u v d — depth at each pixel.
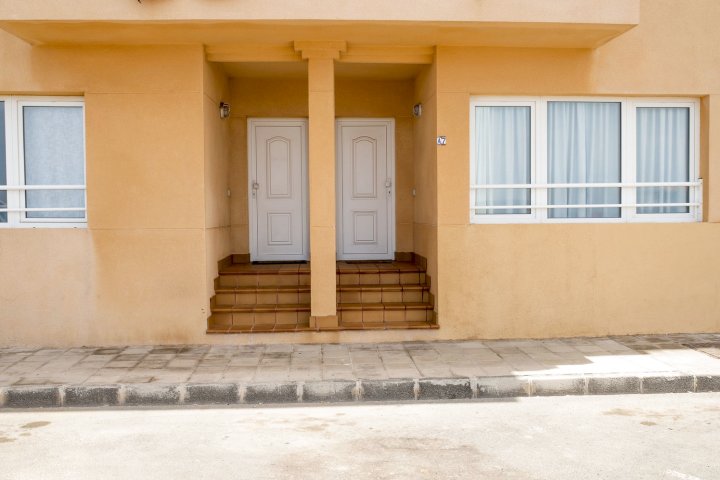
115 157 7.60
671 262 8.11
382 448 4.76
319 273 7.84
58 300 7.61
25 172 7.79
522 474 4.24
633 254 8.05
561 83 7.96
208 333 7.69
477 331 7.92
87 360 6.98
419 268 8.79
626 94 8.09
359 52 8.00
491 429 5.20
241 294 8.27
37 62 7.54
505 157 8.14
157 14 6.80
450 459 4.52
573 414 5.60
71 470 4.34
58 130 7.80
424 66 8.61
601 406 5.86
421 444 4.84
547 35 7.45
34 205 7.83
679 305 8.12
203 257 7.68
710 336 8.02
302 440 4.96
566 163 8.21
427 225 8.53
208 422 5.46
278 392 6.10
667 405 5.88
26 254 7.59
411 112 9.74
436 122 7.88
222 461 4.50
